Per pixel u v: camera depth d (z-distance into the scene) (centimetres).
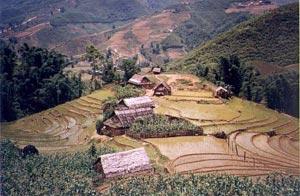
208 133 2766
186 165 2322
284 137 2728
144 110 3028
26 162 2305
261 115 3033
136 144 2639
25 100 3200
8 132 2800
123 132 2858
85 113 3288
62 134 2894
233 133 2780
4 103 3053
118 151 2453
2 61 3247
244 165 2330
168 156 2436
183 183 2047
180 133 2753
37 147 2603
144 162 2250
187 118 2995
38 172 2194
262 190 2017
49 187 2066
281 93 3078
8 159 2339
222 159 2402
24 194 2045
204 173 2216
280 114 3028
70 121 3159
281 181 2116
